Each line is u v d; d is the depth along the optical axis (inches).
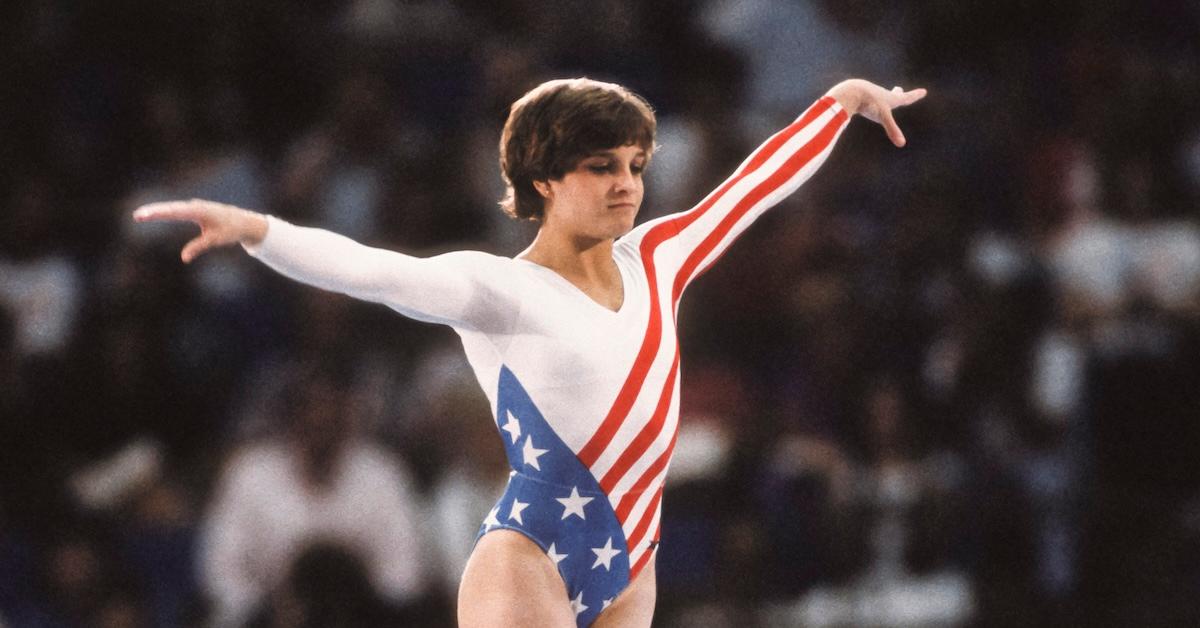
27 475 1248.2
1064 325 1378.0
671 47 1696.6
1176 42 1771.7
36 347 1405.0
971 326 1327.5
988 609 1157.1
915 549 1180.5
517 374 571.5
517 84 1567.4
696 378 1306.6
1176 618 1153.4
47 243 1466.5
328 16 1717.5
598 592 593.6
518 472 585.0
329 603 1087.6
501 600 568.7
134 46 1641.2
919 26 1740.9
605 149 570.6
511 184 599.2
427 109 1622.8
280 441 1189.7
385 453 1206.3
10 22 1646.2
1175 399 1219.2
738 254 1400.1
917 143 1601.9
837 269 1418.6
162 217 482.6
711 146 1492.4
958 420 1263.5
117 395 1298.0
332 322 1305.4
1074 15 1739.7
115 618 1187.3
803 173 662.5
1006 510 1193.4
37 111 1578.5
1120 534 1179.9
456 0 1711.4
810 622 1138.0
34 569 1196.5
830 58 1707.7
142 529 1221.1
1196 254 1455.5
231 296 1384.1
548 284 576.1
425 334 1355.8
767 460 1211.9
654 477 594.6
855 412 1266.0
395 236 1450.5
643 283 599.5
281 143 1637.6
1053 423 1268.5
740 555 1147.3
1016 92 1654.8
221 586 1157.1
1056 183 1536.7
